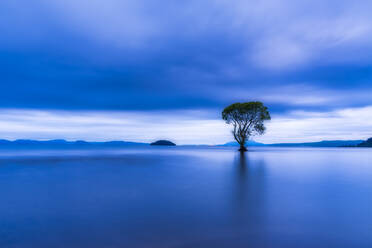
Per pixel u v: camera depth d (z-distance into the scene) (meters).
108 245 4.60
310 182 12.36
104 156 40.62
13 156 39.78
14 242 4.73
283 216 6.51
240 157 36.72
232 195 9.19
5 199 8.46
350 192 9.83
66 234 5.17
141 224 5.82
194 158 34.31
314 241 4.84
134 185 11.45
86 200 8.32
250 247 4.54
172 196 9.00
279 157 36.38
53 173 16.20
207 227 5.62
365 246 4.61
